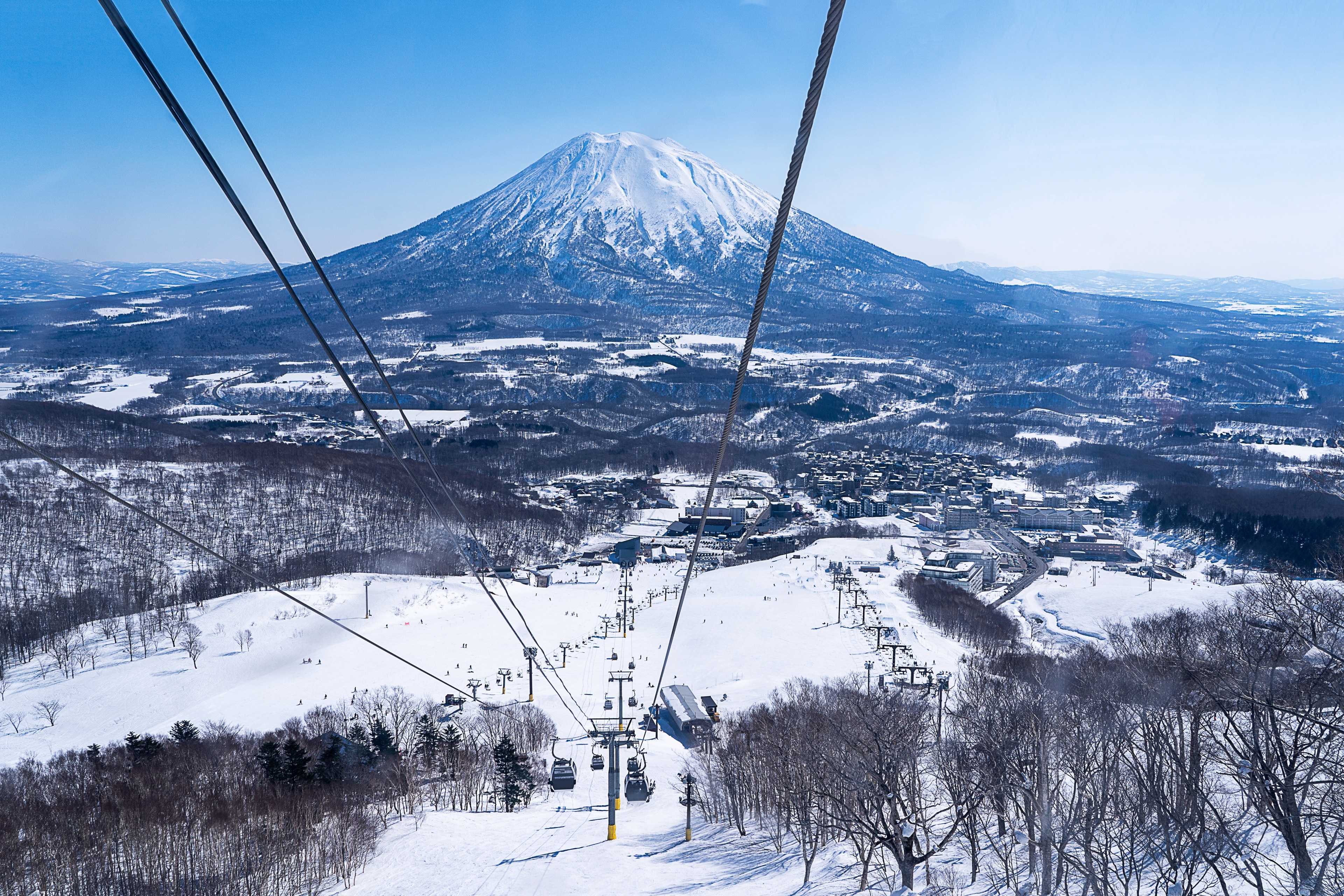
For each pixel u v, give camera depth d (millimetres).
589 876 72375
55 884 75750
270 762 98500
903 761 55719
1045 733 46719
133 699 159875
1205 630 80250
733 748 97938
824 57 10891
